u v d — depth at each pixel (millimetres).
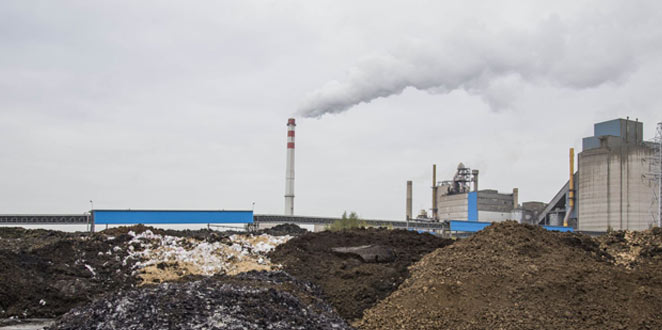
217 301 13516
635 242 19250
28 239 23625
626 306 14125
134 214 44656
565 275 15773
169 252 23453
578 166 110312
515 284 15789
